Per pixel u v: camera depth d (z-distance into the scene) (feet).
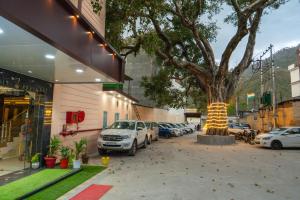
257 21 74.28
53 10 18.70
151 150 57.41
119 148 46.60
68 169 32.37
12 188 23.56
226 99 79.46
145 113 110.83
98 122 55.21
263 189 25.70
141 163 39.99
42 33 17.22
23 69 28.07
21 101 40.34
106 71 30.63
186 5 67.72
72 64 25.53
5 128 41.14
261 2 63.10
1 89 32.96
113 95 68.08
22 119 40.70
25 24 15.46
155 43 46.34
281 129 66.85
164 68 101.04
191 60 92.84
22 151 38.45
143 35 46.09
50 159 33.37
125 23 50.52
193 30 71.77
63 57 22.99
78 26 22.89
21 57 23.20
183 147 64.85
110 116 65.51
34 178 27.43
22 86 30.42
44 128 34.42
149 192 24.02
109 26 54.44
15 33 17.11
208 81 79.46
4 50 21.13
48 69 28.12
